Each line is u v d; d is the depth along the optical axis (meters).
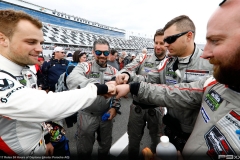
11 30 0.77
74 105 0.76
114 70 2.01
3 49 0.81
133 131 2.03
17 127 0.79
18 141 0.80
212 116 0.65
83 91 0.82
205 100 0.77
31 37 0.80
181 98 0.97
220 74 0.58
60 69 3.54
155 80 1.80
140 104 1.89
